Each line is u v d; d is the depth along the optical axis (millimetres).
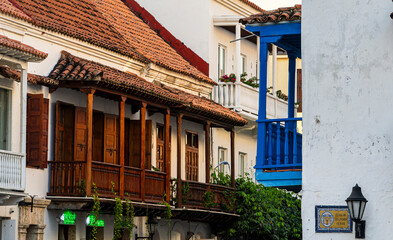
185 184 35531
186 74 38594
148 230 34531
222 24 42219
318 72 21422
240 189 39500
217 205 37688
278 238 39844
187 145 38906
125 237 34062
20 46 26125
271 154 24234
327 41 21422
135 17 41406
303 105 21500
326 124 21266
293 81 26109
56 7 33375
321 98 21344
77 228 31250
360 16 21219
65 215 30344
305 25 21609
